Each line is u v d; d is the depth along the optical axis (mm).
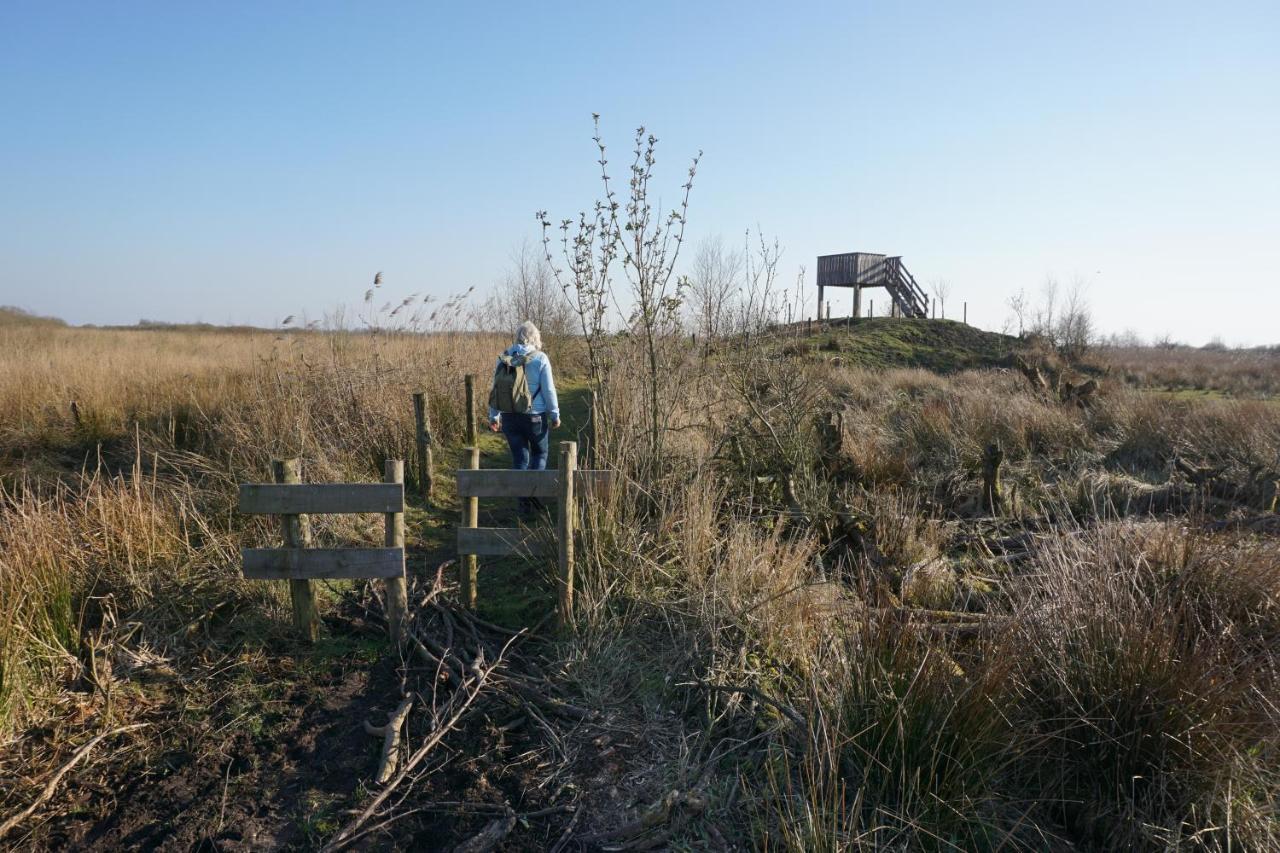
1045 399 12727
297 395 8508
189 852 2936
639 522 5445
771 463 6957
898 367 21656
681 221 6168
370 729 3607
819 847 2793
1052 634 3807
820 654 4188
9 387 10023
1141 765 3303
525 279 18250
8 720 3477
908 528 6246
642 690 4004
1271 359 31562
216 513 5977
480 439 10117
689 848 2980
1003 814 3217
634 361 7293
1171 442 9734
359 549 4254
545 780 3348
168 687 3971
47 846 2963
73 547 4750
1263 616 4246
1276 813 3104
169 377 11461
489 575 5496
